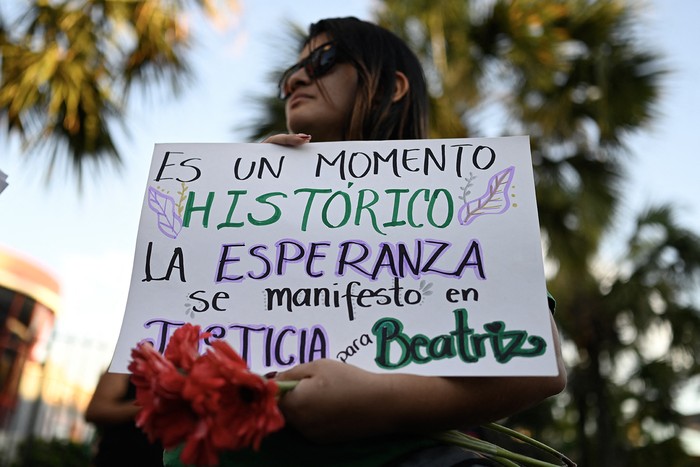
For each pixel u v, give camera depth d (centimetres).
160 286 82
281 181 92
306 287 81
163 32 393
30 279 560
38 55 360
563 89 510
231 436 60
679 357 624
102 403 160
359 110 114
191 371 62
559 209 507
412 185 90
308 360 75
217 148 96
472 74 493
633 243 619
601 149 519
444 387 72
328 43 118
